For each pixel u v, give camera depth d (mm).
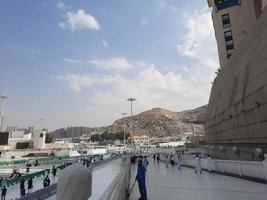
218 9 57625
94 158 48938
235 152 31375
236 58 34719
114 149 96750
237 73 33875
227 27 55844
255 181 15398
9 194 24344
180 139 153375
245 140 29562
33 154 72062
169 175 21781
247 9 49281
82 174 2266
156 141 148125
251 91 27375
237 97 32625
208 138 57906
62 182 2229
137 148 105875
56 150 76875
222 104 42031
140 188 10242
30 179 25469
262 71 24312
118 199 5180
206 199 10453
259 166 15211
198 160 22906
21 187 23062
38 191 8602
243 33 51656
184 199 10586
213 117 50031
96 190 6105
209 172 23297
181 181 17109
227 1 56469
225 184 14766
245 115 29547
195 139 104625
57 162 48969
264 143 23812
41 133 88688
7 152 68000
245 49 30531
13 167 43219
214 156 45531
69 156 64688
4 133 72625
